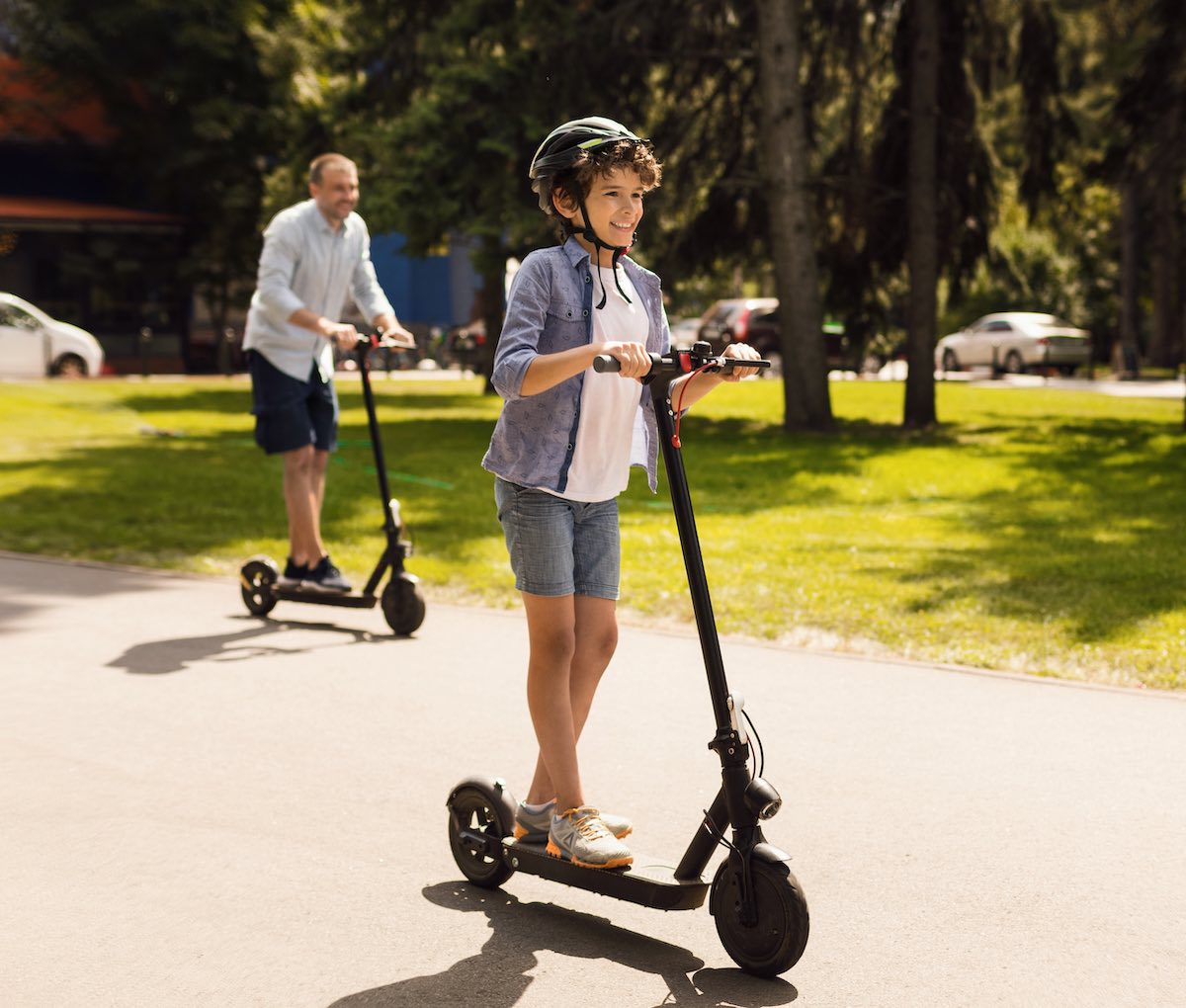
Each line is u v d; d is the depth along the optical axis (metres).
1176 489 12.09
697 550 3.28
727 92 18.84
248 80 32.34
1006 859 3.92
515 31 18.20
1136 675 5.92
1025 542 9.29
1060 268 40.84
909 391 19.11
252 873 3.84
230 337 32.34
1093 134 19.17
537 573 3.55
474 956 3.34
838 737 5.05
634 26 17.67
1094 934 3.44
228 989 3.16
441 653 6.37
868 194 18.64
